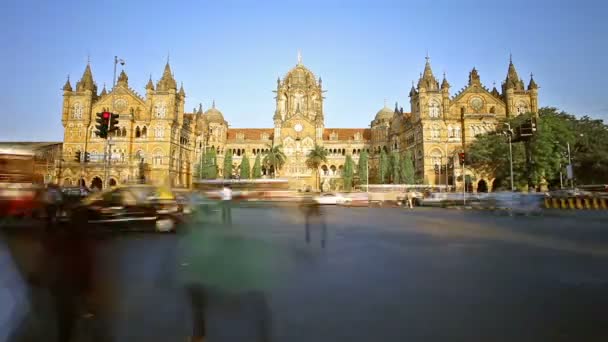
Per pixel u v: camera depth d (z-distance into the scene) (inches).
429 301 350.0
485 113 3587.6
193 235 260.4
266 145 4965.6
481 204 1830.7
